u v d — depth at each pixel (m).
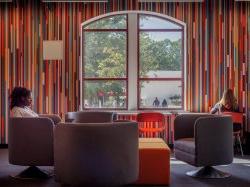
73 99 9.20
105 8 9.19
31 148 5.77
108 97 9.45
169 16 9.21
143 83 9.46
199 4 9.20
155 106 9.45
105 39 9.43
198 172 6.19
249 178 6.00
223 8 9.19
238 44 9.17
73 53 9.20
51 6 9.18
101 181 4.52
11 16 9.18
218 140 5.93
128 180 4.64
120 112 9.05
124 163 4.59
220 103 8.38
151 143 6.03
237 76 9.18
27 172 6.09
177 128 6.70
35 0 9.18
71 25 9.18
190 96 9.22
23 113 6.11
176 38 9.45
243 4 9.17
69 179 4.60
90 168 4.51
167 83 9.45
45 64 9.18
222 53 9.20
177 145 6.51
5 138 9.17
